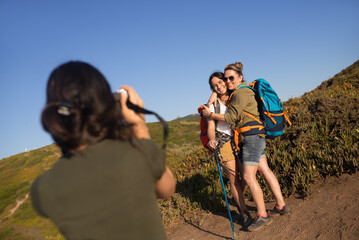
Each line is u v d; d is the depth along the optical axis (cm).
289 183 441
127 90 107
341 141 460
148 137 104
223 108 374
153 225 88
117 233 83
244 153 349
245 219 380
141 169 88
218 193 507
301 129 561
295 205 381
